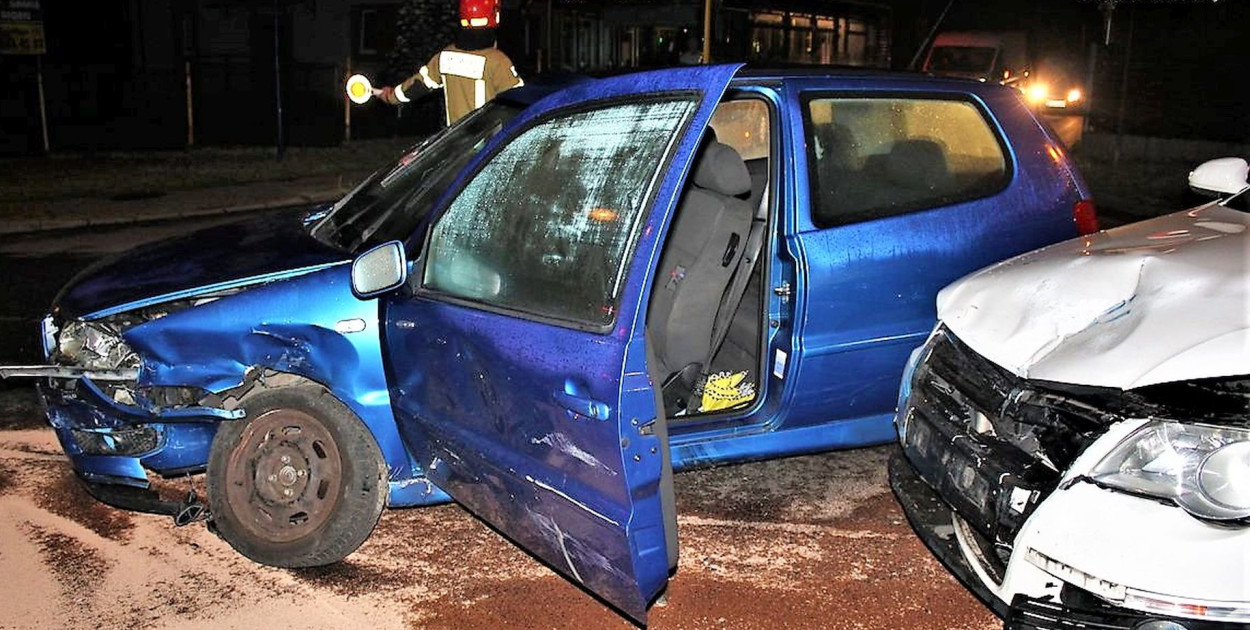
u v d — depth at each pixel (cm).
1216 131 1661
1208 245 335
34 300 767
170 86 2008
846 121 425
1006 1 2355
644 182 300
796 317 393
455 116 729
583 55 1947
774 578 393
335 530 384
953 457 321
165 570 395
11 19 1503
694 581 390
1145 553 259
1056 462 285
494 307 331
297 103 2123
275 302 380
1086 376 282
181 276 402
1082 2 1886
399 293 367
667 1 1814
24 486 465
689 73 303
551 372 302
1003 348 316
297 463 388
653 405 287
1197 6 1662
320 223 451
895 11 2377
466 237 350
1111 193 1359
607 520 290
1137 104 1752
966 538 329
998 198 438
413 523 437
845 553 412
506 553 411
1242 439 254
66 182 1331
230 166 1524
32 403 567
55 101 2003
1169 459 262
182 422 386
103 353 393
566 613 369
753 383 424
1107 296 314
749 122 527
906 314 413
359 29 2247
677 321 397
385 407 383
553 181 328
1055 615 276
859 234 404
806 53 2053
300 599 376
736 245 399
